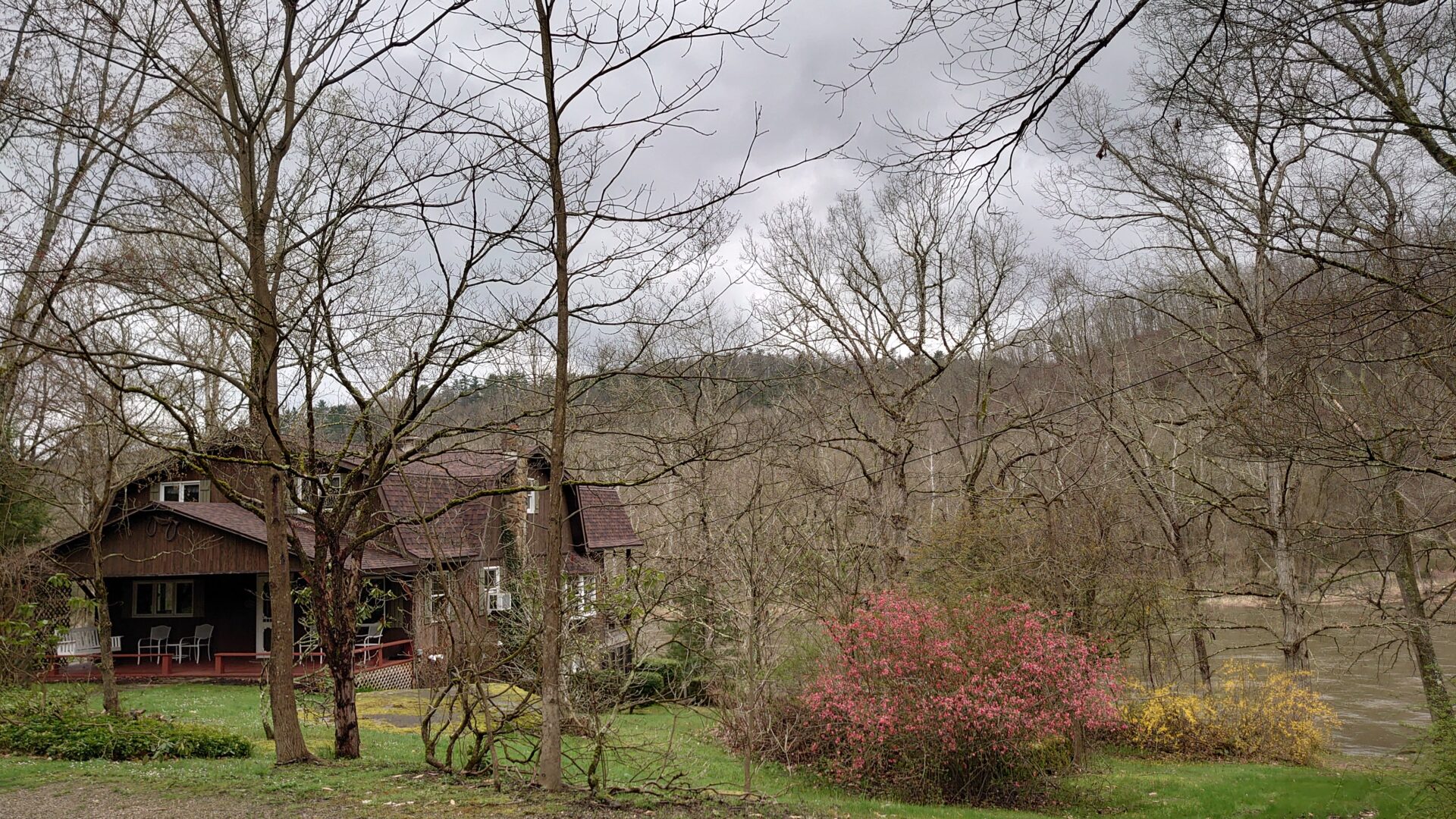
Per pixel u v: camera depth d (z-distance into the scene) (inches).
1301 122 343.0
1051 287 1069.1
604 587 477.7
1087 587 783.7
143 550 929.5
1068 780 652.7
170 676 925.2
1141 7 214.8
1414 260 374.9
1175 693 862.5
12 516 821.2
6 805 344.5
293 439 491.5
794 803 473.4
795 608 728.3
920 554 884.6
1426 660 652.7
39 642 612.4
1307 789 601.9
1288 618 840.3
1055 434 960.9
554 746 363.9
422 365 406.0
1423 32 326.3
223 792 361.7
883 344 1135.6
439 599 500.7
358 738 468.4
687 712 836.6
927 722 613.6
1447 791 420.5
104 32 413.1
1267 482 850.8
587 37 330.6
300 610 967.6
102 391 545.3
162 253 476.1
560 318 344.5
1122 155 735.1
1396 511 618.2
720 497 764.6
